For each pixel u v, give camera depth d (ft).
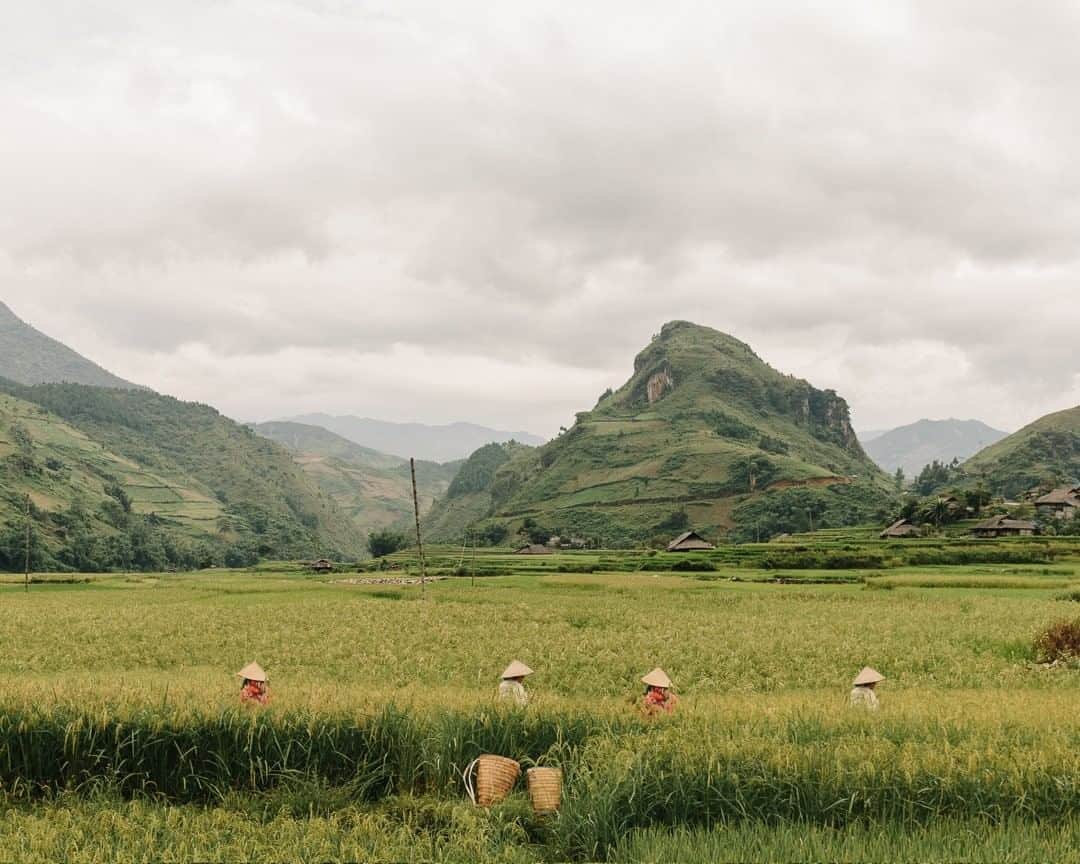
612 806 33.55
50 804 36.32
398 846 31.73
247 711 41.55
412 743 39.93
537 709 44.21
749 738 39.06
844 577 257.75
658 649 109.09
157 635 130.82
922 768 35.60
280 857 30.50
